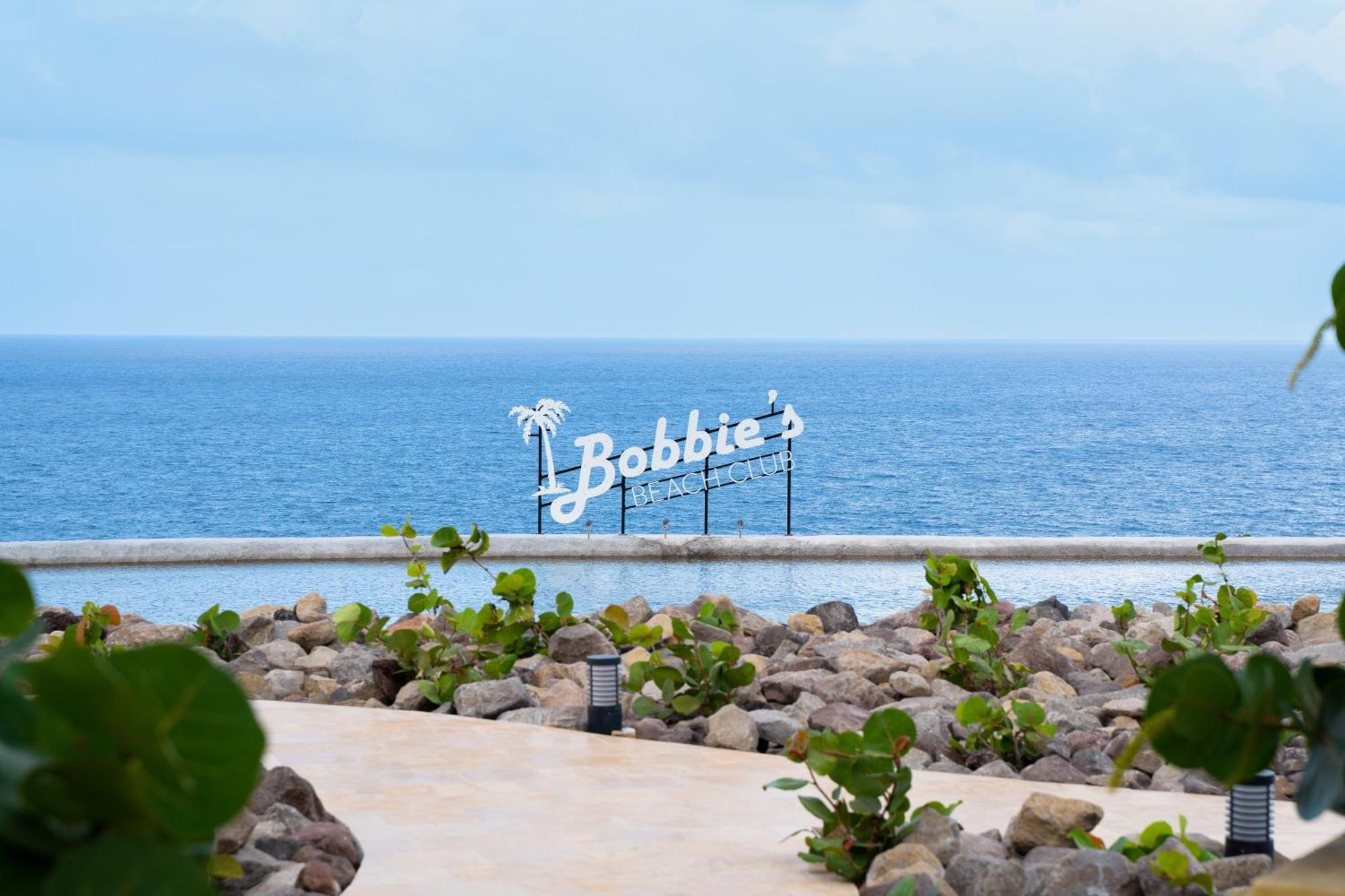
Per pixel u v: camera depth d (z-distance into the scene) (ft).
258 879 13.29
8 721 3.22
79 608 40.68
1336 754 3.51
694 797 17.80
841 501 115.24
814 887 14.06
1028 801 14.69
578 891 13.91
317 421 284.20
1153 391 460.96
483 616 26.94
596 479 55.47
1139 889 12.63
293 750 20.49
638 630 26.50
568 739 21.39
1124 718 22.48
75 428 256.32
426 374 650.84
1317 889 3.45
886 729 14.39
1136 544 51.52
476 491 134.82
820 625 32.12
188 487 140.36
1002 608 31.94
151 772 3.00
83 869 2.90
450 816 16.80
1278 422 274.77
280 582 45.91
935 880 12.66
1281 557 51.62
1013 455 178.19
